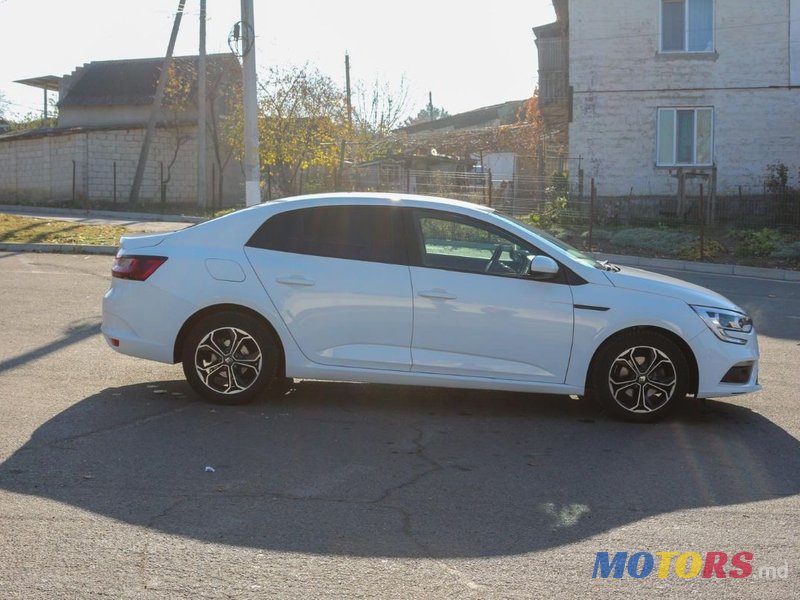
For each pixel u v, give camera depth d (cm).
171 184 3734
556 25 3078
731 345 668
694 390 671
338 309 670
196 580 390
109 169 3578
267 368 680
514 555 426
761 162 2716
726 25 2700
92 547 423
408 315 666
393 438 619
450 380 666
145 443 590
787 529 466
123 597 372
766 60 2694
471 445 608
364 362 670
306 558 416
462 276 668
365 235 682
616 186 2770
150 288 682
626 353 664
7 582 385
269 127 3444
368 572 403
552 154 3384
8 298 1137
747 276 1834
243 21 1633
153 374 784
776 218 2550
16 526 446
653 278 691
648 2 2716
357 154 3700
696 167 2739
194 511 473
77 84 4075
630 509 492
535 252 675
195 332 682
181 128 3731
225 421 647
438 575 401
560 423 670
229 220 697
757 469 568
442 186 2731
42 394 707
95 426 624
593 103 2764
